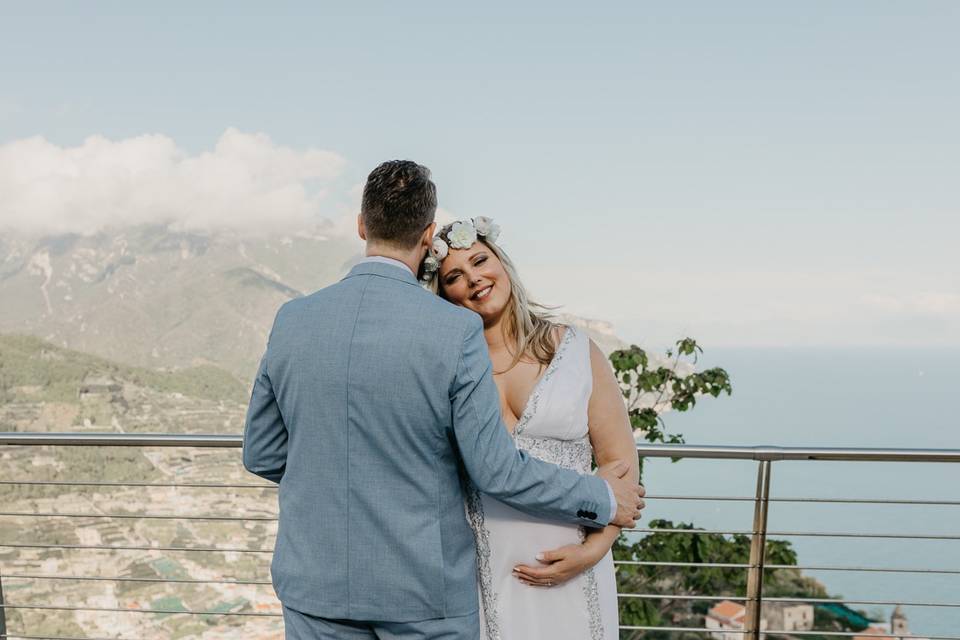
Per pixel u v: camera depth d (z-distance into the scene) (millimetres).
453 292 1705
